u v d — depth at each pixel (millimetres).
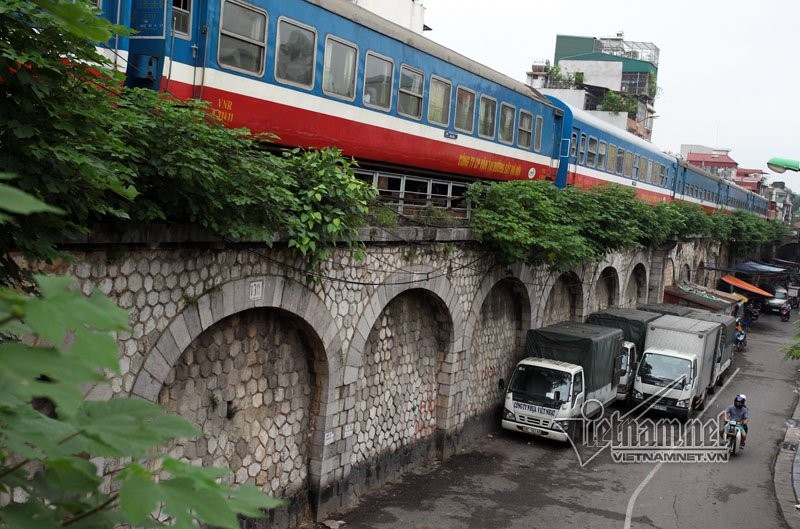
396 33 14703
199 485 1868
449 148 16859
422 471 15391
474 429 18203
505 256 16641
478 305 16781
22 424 2010
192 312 8992
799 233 74500
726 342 26922
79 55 5324
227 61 10914
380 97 14430
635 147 30438
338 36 13094
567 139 22562
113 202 7254
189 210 8203
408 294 14664
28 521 1865
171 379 9367
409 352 14898
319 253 10422
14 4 4738
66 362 1565
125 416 2045
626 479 16094
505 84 19047
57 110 5488
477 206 16812
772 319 50219
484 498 14117
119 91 7176
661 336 23297
